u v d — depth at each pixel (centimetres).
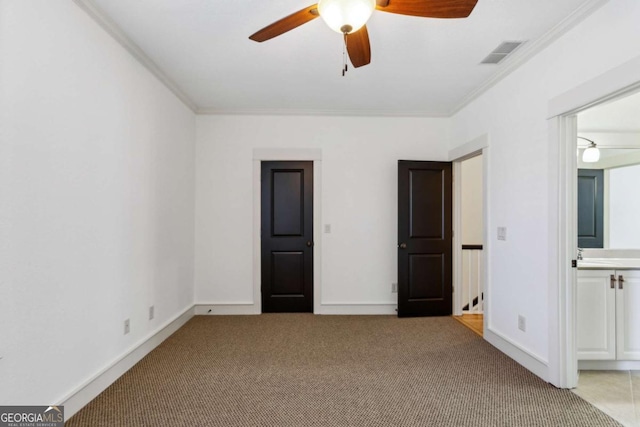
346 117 411
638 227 324
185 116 369
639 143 320
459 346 306
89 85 207
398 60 274
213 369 258
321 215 409
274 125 408
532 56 254
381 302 411
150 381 238
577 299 243
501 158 298
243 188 407
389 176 412
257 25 226
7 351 153
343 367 262
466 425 189
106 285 226
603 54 193
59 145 183
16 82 156
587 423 191
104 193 223
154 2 200
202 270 405
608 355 253
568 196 229
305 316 399
